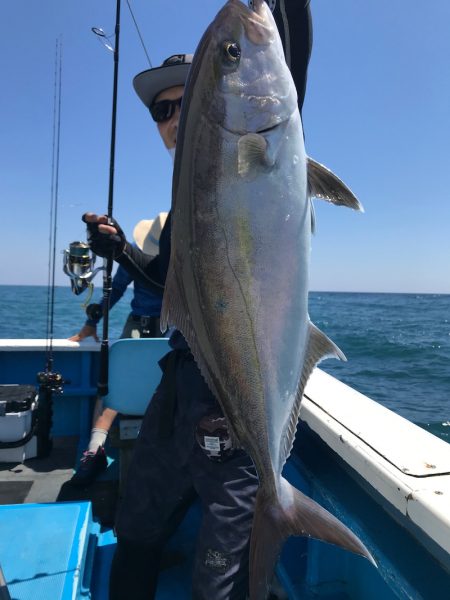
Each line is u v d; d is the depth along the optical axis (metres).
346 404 1.80
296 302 1.22
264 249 1.18
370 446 1.41
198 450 1.47
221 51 1.16
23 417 2.73
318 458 1.79
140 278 1.84
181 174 1.22
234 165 1.16
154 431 1.59
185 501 1.61
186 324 1.25
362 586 1.60
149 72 1.92
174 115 1.97
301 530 1.20
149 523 1.56
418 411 7.46
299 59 1.55
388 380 10.02
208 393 1.50
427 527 1.10
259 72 1.17
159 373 2.30
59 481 2.55
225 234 1.18
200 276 1.21
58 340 3.34
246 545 1.37
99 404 2.78
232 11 1.19
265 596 1.16
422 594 1.16
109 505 2.32
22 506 2.01
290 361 1.24
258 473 1.26
